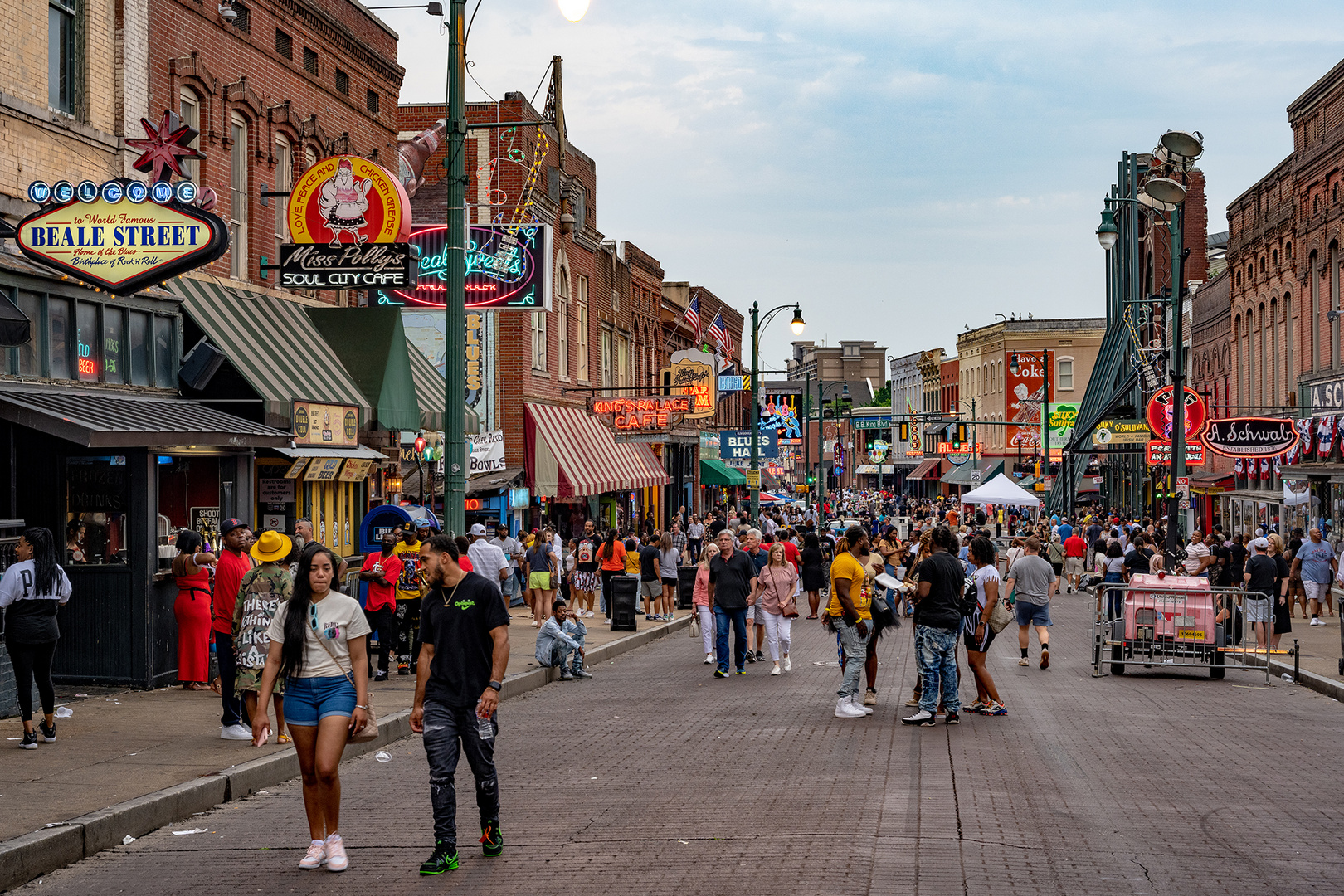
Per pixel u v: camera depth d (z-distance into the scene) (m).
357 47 27.03
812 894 7.91
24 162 16.64
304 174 21.48
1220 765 12.31
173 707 15.24
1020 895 7.86
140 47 19.23
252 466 19.84
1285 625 23.22
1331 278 40.16
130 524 16.75
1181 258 31.08
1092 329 99.19
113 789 10.65
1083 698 17.45
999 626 15.77
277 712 12.91
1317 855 8.91
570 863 8.80
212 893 8.32
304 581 8.86
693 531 46.50
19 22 16.67
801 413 69.38
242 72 22.27
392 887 8.30
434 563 8.91
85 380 17.38
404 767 12.97
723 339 70.75
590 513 47.59
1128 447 57.62
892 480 147.38
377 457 24.23
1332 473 33.00
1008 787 11.16
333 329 24.22
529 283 29.64
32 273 16.08
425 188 39.72
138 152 18.89
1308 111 42.16
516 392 38.62
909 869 8.43
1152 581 20.45
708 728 14.82
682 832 9.61
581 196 46.28
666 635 29.36
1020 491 53.19
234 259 22.42
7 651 13.79
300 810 10.89
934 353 127.88
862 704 16.12
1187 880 8.24
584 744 13.95
